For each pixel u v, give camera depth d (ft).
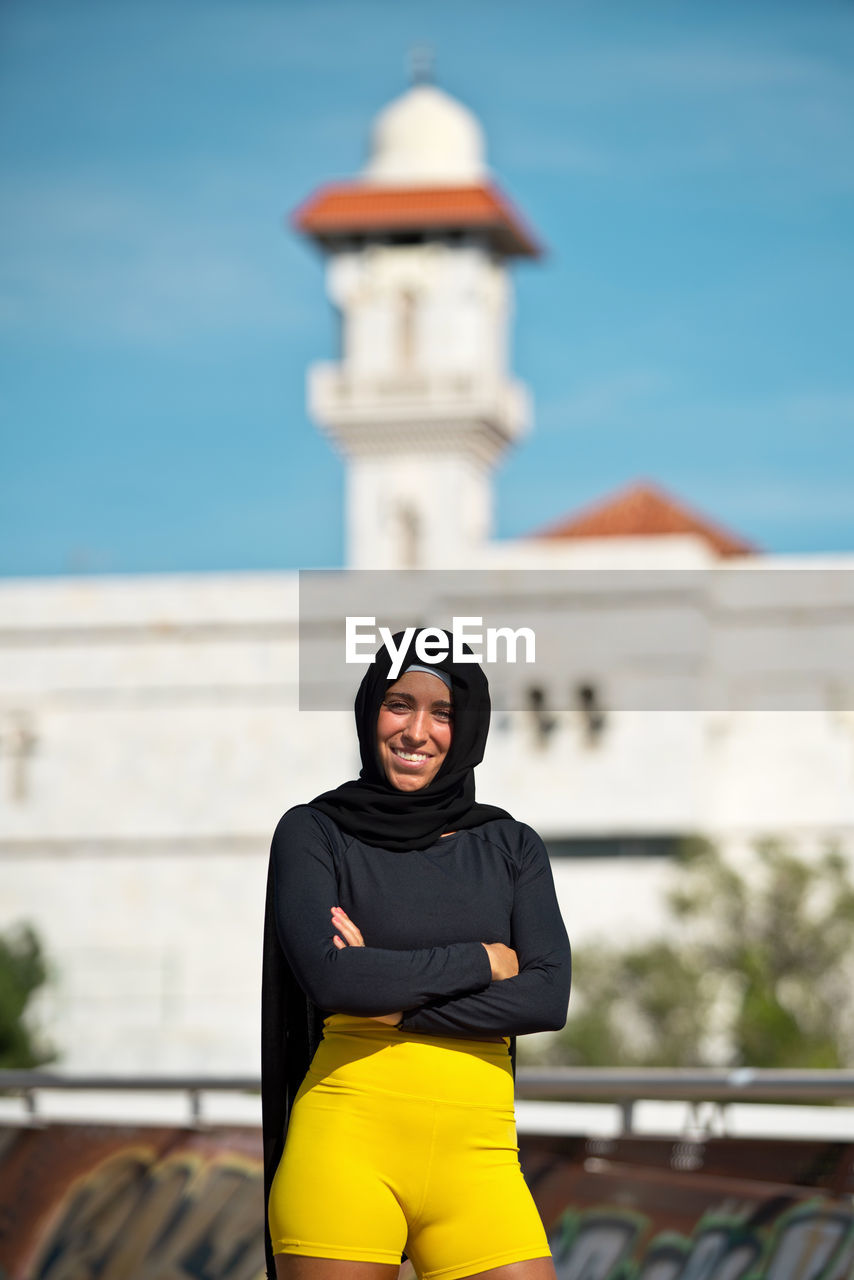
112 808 192.95
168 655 193.36
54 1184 23.08
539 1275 13.20
